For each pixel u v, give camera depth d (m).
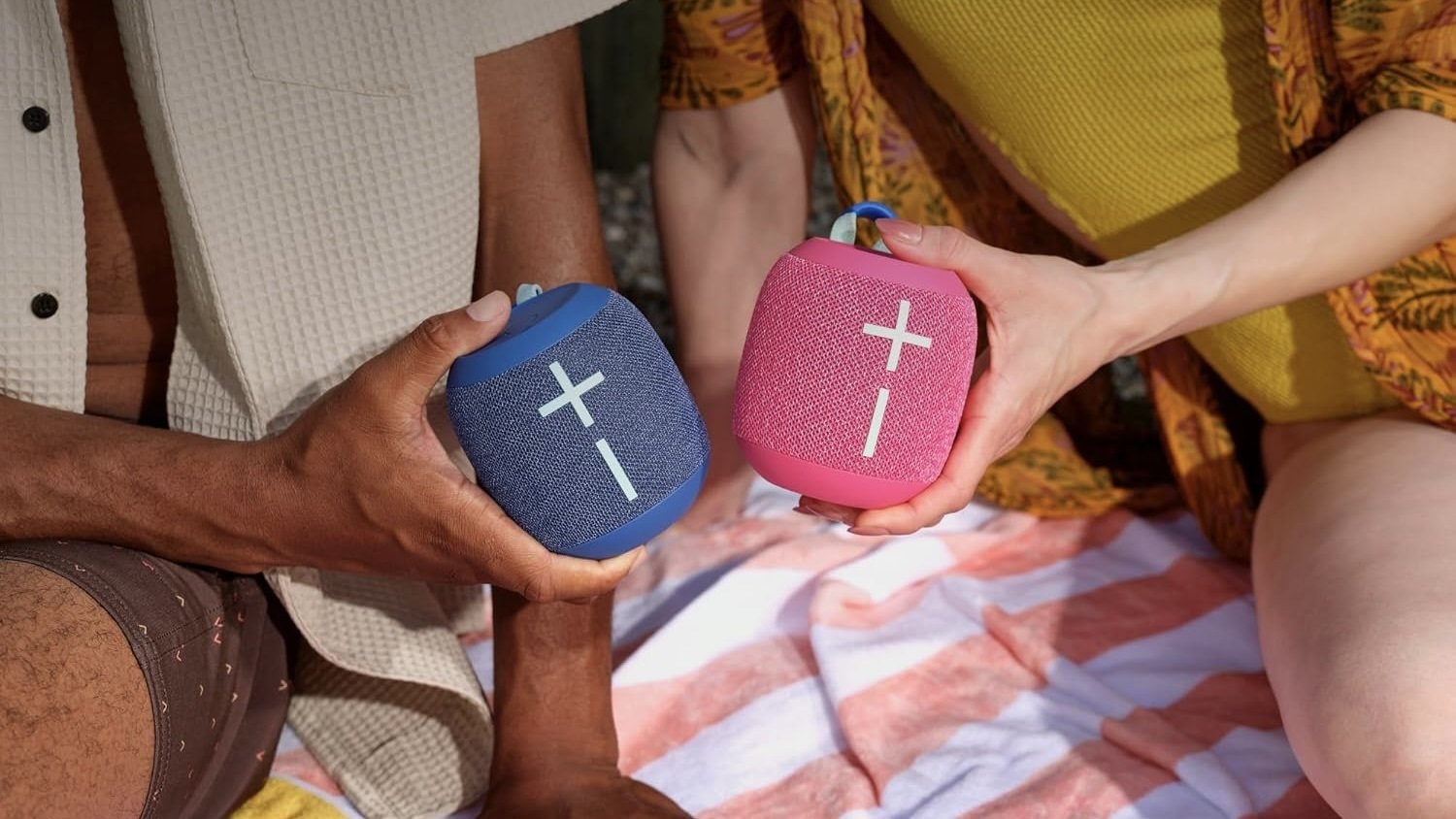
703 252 1.73
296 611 1.17
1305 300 1.42
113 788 0.99
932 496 1.04
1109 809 1.25
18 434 1.04
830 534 1.71
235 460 1.01
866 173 1.59
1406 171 1.18
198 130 1.05
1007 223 1.74
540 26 1.19
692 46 1.64
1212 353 1.54
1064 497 1.77
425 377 0.94
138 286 1.20
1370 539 1.23
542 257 1.24
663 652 1.50
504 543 0.99
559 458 0.96
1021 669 1.49
